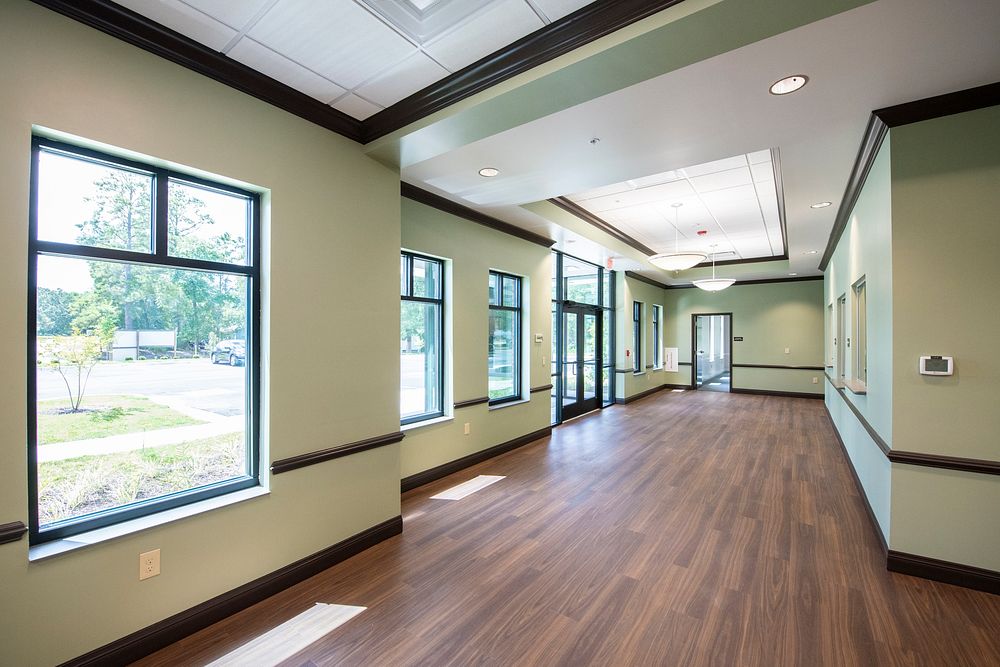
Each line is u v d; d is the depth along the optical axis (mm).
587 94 2252
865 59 2064
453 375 4703
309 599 2434
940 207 2514
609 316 9086
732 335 10742
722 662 1953
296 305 2600
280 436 2523
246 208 2506
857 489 4148
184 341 2271
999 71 2172
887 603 2371
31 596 1697
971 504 2471
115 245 2025
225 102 2279
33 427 1812
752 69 2145
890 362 2727
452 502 3869
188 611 2135
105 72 1880
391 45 2146
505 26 2016
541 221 5324
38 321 1827
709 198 5254
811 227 5324
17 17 1670
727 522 3436
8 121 1649
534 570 2734
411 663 1954
